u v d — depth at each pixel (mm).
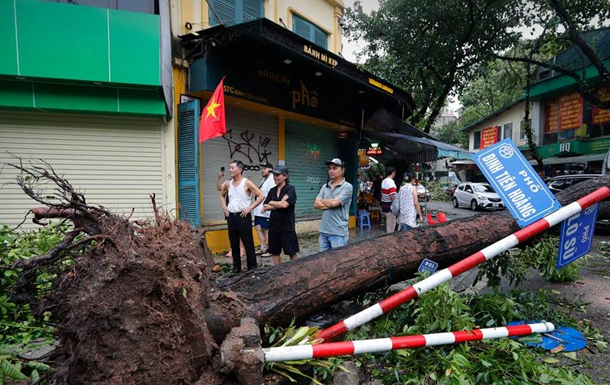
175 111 6121
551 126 18672
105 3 5422
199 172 6504
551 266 3773
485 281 4754
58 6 5016
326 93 8469
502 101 23578
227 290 2414
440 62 12820
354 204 10312
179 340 1690
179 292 1697
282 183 4504
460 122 34562
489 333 2438
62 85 5246
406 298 2434
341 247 2961
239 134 7320
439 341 2295
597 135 16188
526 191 2711
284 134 8328
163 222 2248
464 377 2115
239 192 4770
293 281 2531
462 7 11211
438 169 39781
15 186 5359
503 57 13078
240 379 1741
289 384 2135
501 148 2875
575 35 10953
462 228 3354
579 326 3188
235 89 6371
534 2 11320
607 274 5008
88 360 1576
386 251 2941
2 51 4844
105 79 5207
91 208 1970
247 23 5344
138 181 5906
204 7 6543
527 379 2193
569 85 16281
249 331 1875
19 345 2605
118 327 1614
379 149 11336
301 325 2676
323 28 9328
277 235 4520
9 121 5316
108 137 5742
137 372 1634
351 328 2367
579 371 2486
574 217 2773
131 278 1652
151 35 5328
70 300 1674
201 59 5996
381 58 12781
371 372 2498
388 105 10094
